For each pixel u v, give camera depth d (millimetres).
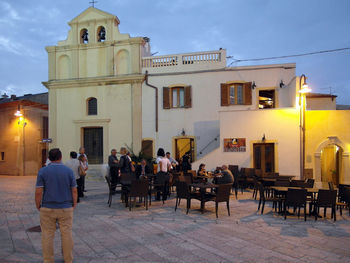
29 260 4504
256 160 14141
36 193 3998
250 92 15836
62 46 18141
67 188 4129
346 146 13398
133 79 17016
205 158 14305
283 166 13633
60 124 18062
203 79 16359
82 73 17938
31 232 6031
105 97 17531
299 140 13547
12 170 21391
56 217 4027
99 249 5012
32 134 21781
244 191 12148
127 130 17141
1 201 9625
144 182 8297
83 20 18031
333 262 4500
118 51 17531
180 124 16500
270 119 13820
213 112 16172
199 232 6051
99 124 17547
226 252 4887
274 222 6934
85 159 10789
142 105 17031
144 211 8109
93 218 7258
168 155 11922
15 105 21406
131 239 5570
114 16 17562
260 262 4477
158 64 17047
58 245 5191
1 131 22031
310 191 7555
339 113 13531
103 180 16469
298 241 5496
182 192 8031
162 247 5121
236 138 14078
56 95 18203
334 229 6359
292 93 14219
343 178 13445
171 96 16828
